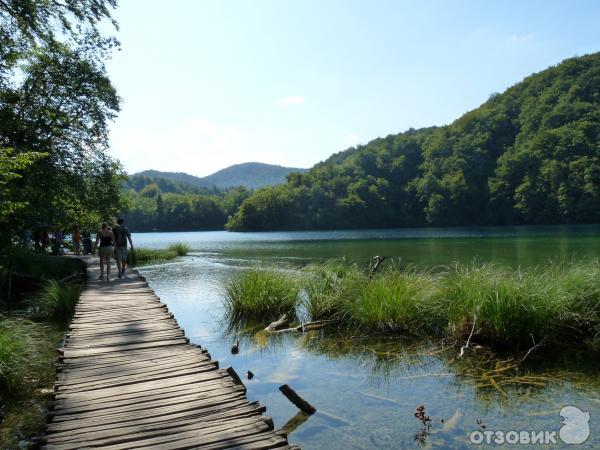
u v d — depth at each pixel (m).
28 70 19.38
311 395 5.23
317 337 8.01
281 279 10.62
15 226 16.94
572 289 7.23
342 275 10.88
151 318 8.11
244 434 3.68
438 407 4.80
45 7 15.51
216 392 4.61
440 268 17.47
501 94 112.81
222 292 13.03
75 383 4.88
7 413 4.78
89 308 8.98
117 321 7.88
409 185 98.88
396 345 7.35
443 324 7.94
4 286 12.52
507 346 6.80
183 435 3.66
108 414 4.07
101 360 5.71
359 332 8.29
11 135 17.67
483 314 7.02
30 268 14.48
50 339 7.84
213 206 123.19
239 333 8.43
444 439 4.08
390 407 4.83
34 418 4.65
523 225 73.56
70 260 17.67
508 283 7.22
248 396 5.25
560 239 34.97
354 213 95.44
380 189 100.50
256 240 52.50
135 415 4.04
